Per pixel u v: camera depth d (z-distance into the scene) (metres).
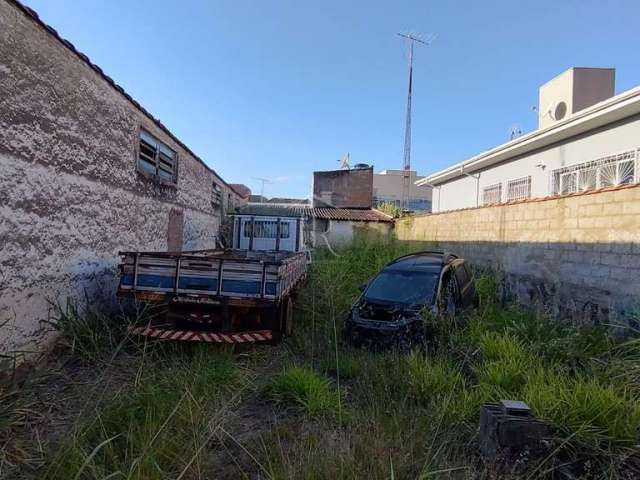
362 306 7.55
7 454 3.45
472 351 6.04
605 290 6.69
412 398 4.75
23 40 5.13
